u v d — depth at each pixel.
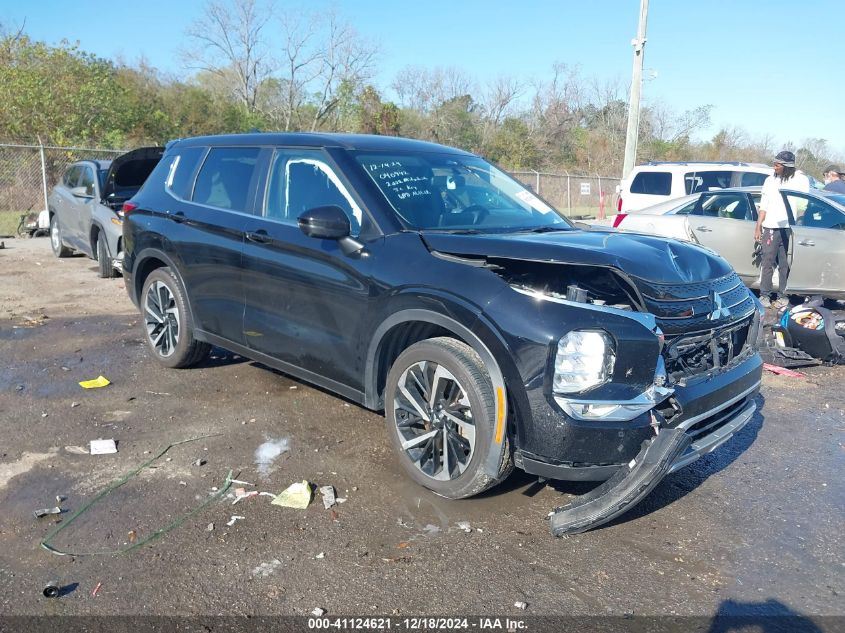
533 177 25.38
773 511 3.77
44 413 4.80
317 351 4.32
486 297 3.43
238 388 5.36
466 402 3.52
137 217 5.75
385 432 4.60
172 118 32.84
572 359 3.23
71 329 7.07
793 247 8.72
